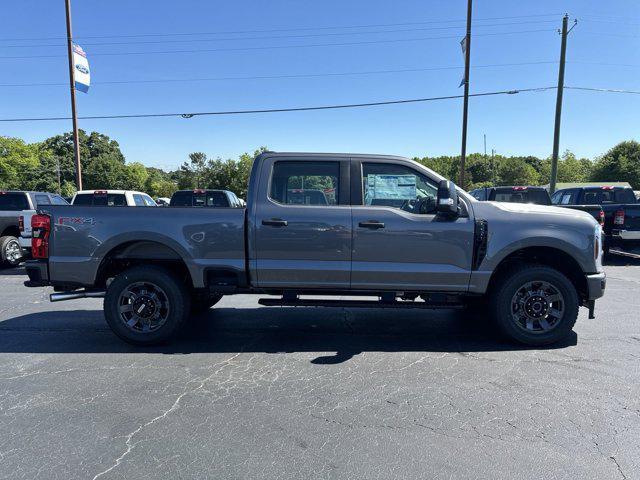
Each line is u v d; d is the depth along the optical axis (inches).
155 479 105.6
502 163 3804.1
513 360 183.2
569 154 3376.0
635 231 425.1
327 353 193.2
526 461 112.3
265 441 122.0
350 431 127.1
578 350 195.2
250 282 201.6
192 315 259.6
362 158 200.8
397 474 107.3
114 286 198.4
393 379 164.1
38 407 142.4
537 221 193.0
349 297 299.1
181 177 2623.0
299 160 201.0
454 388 155.9
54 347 202.7
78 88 729.6
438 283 195.0
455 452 116.5
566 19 842.2
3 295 323.6
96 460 113.2
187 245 197.5
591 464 111.0
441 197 182.5
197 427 129.6
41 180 2898.6
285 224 194.4
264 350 197.3
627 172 2470.5
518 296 197.6
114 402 145.8
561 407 141.4
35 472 108.3
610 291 326.6
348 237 193.8
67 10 729.6
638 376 166.1
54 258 199.0
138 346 203.3
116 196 496.4
